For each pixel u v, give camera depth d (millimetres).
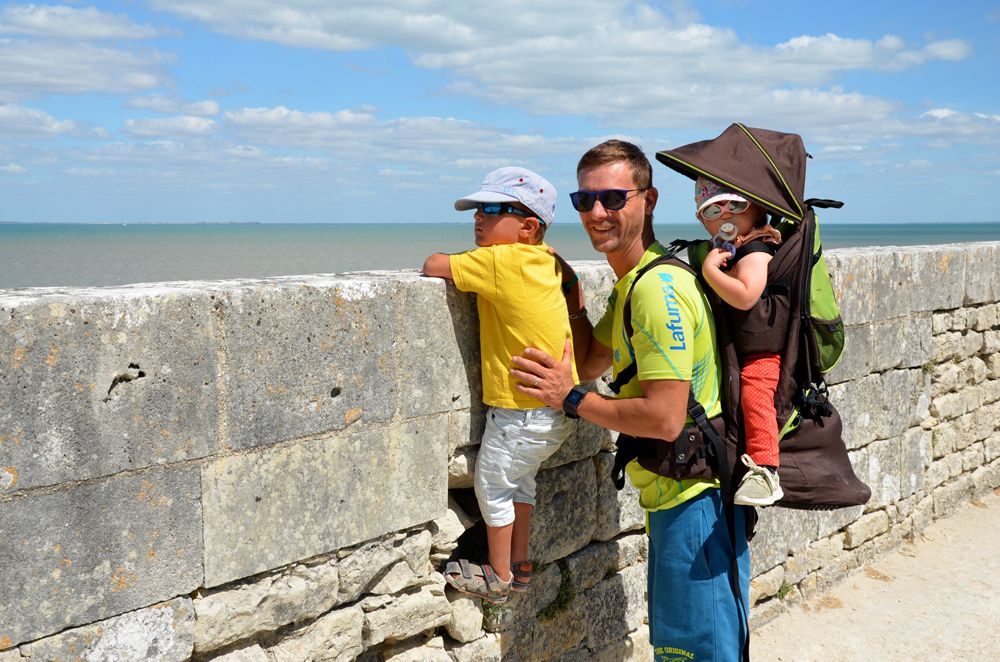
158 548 2707
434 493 3553
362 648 3416
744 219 3383
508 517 3568
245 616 2957
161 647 2748
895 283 6316
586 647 4461
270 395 2947
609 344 3748
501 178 3344
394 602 3508
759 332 3373
